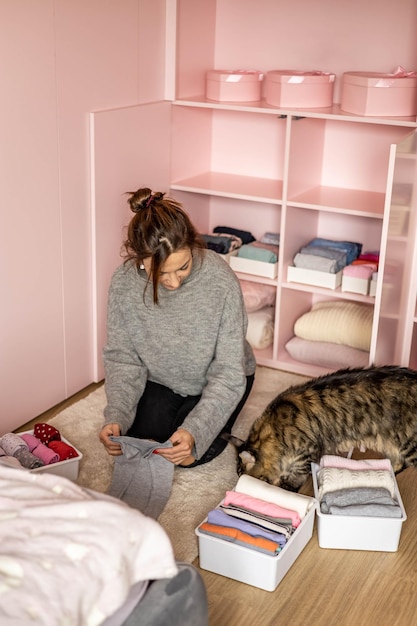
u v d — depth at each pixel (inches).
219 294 85.9
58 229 100.5
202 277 85.6
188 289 85.7
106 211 107.7
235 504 79.2
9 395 98.7
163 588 50.9
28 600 42.8
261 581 74.2
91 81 101.0
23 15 87.5
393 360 114.8
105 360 90.6
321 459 87.0
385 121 105.4
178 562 54.0
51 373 105.7
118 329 89.7
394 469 88.8
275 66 124.7
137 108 109.8
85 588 45.2
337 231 127.4
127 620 49.0
